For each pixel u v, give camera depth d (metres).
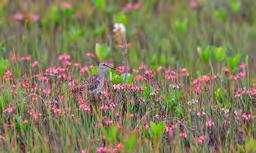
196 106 10.40
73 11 16.55
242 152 9.62
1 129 10.08
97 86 10.84
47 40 14.74
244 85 11.48
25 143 9.84
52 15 15.84
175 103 10.63
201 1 17.83
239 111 10.35
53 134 9.80
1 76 11.37
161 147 9.66
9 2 17.09
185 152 9.59
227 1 17.72
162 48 14.84
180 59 14.48
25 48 14.08
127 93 10.64
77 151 9.54
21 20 16.02
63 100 10.44
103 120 10.10
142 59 14.22
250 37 15.97
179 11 17.22
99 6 16.14
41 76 11.22
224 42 14.50
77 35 14.52
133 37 15.48
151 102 10.55
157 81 11.43
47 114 10.28
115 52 14.23
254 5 17.64
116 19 14.19
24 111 10.34
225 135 9.97
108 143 9.56
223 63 13.05
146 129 9.80
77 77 11.65
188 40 15.31
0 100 10.30
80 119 9.95
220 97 10.94
